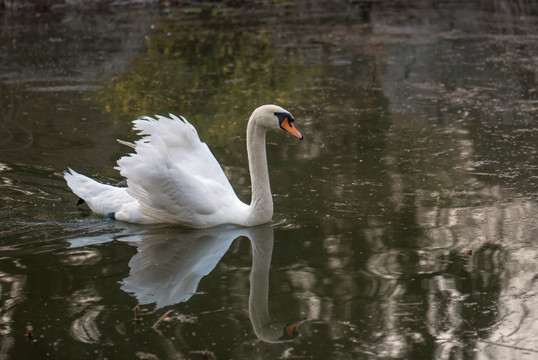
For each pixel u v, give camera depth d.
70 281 9.70
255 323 8.66
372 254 10.48
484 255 10.34
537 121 16.61
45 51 24.34
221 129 16.42
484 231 11.10
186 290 9.52
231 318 8.77
